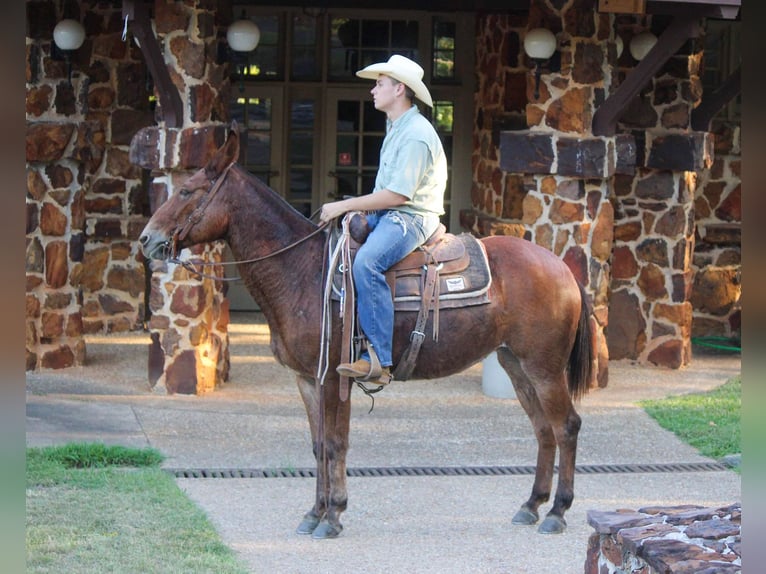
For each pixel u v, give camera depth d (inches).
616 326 410.3
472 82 470.9
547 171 342.6
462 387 372.8
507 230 378.6
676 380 383.2
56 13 357.4
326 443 215.8
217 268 350.0
